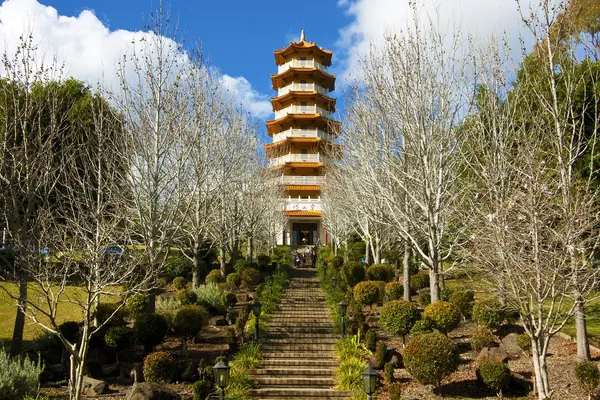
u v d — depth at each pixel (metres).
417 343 12.76
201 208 22.36
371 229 29.17
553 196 10.46
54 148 17.06
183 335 16.36
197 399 11.88
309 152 54.00
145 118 17.62
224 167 22.61
